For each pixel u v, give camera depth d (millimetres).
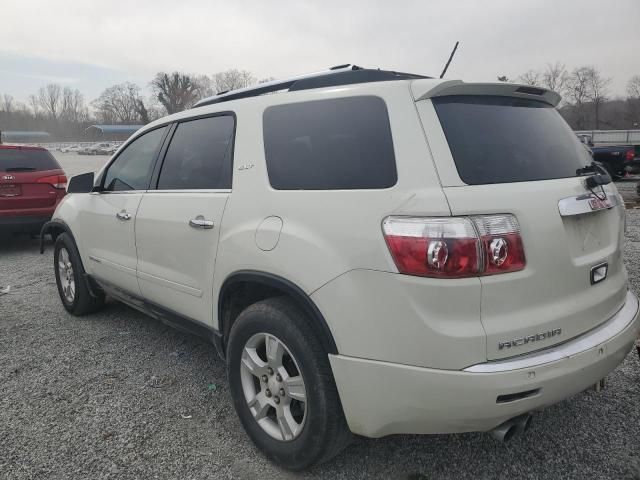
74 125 121250
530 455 2592
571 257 2209
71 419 3018
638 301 2764
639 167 17078
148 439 2809
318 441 2309
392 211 2041
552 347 2111
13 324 4668
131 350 4031
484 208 1970
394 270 2002
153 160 3590
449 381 1934
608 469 2463
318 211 2293
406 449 2674
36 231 8055
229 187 2828
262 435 2594
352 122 2350
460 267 1909
